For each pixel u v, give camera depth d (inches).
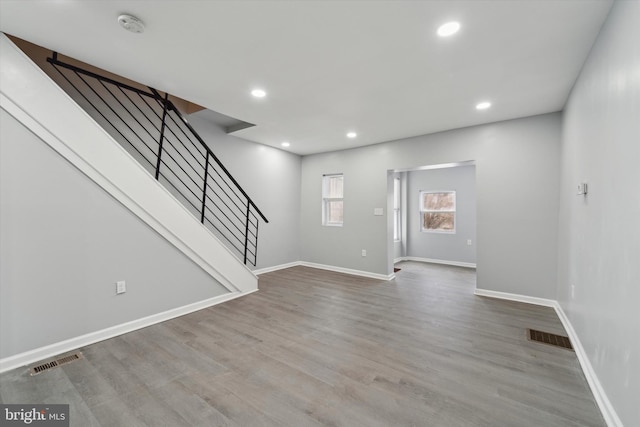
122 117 133.3
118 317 101.7
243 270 148.5
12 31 75.3
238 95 113.4
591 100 79.5
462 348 91.5
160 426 58.2
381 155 186.4
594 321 73.6
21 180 81.6
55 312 87.7
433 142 163.9
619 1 59.2
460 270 216.4
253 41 77.9
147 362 82.8
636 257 50.9
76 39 77.8
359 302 137.9
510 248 140.9
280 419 60.4
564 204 117.0
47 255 86.2
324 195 220.8
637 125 50.9
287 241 219.8
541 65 89.3
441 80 99.9
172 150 151.2
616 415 57.1
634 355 50.9
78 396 67.5
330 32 73.7
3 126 78.6
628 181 54.6
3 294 78.9
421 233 258.7
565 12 65.2
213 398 67.0
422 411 62.9
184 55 85.3
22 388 70.5
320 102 119.9
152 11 66.1
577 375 76.7
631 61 53.5
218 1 62.6
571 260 102.7
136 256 106.7
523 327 108.0
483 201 147.6
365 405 64.8
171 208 116.8
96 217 96.3
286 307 130.5
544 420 60.2
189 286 124.3
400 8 64.3
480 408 63.9
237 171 182.1
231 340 97.2
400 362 83.2
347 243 203.0
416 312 124.3
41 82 84.7
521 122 137.8
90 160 94.4
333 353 88.4
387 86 104.7
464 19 68.2
